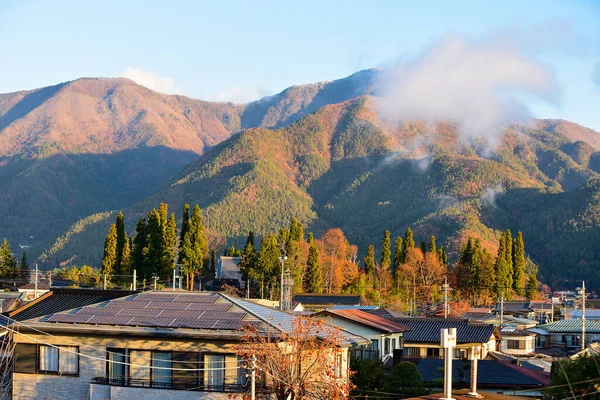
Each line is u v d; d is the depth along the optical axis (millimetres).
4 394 34406
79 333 33594
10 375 35062
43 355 34219
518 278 131750
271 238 102938
